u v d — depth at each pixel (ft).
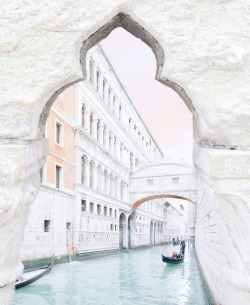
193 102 8.98
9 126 9.09
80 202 75.41
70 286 42.22
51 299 34.73
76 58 9.25
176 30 8.83
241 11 8.76
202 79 8.81
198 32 8.79
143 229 146.92
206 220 34.91
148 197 127.85
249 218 8.51
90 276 51.49
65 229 68.39
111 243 98.27
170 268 66.18
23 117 9.04
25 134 9.15
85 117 82.79
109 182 102.01
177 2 8.84
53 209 63.21
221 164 8.50
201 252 50.52
